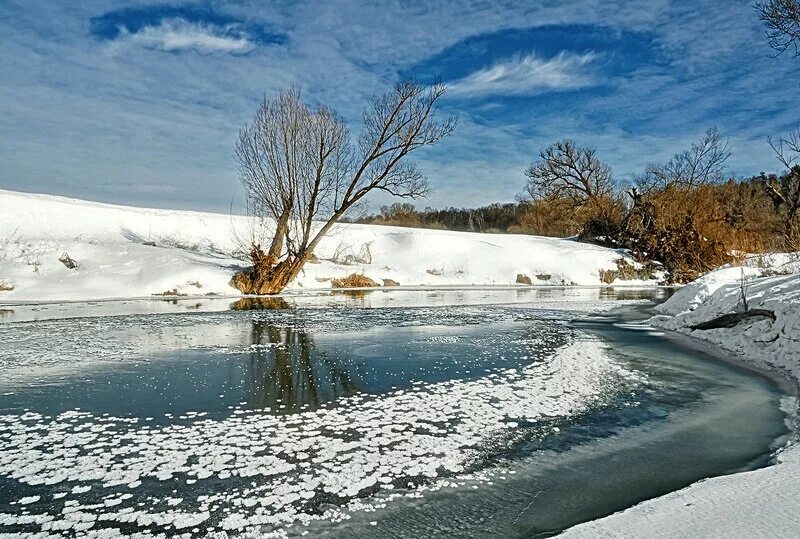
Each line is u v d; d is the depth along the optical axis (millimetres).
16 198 32094
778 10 17797
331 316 18906
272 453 6492
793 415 7973
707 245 35344
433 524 4926
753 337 12375
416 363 11281
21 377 10055
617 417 7863
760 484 5250
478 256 36344
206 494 5473
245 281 26797
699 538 4250
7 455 6445
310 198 27141
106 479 5809
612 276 36344
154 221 34812
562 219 51906
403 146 26453
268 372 10492
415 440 6918
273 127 26500
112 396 8852
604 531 4465
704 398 8828
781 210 36000
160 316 18625
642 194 41062
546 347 13047
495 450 6625
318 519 5008
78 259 25766
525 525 4906
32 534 4754
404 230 41781
